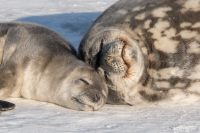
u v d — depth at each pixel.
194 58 22.09
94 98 20.77
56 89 22.02
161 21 22.94
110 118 18.31
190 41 22.17
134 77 21.84
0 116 18.08
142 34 23.03
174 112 20.05
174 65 22.17
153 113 19.84
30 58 23.53
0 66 24.72
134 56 21.22
